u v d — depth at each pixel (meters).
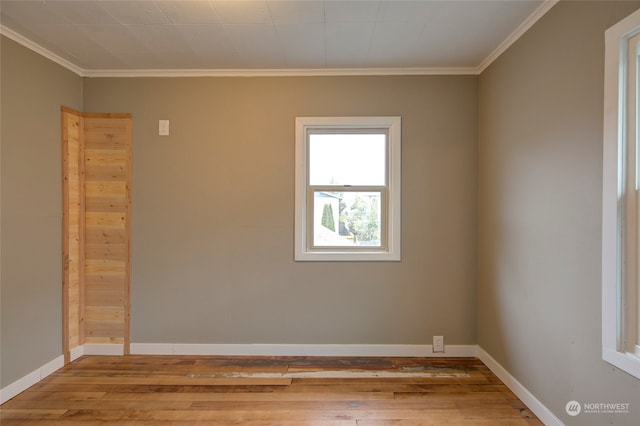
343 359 2.93
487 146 2.80
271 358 2.95
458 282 2.99
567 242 1.85
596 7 1.64
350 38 2.43
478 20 2.19
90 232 3.01
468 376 2.63
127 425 2.04
